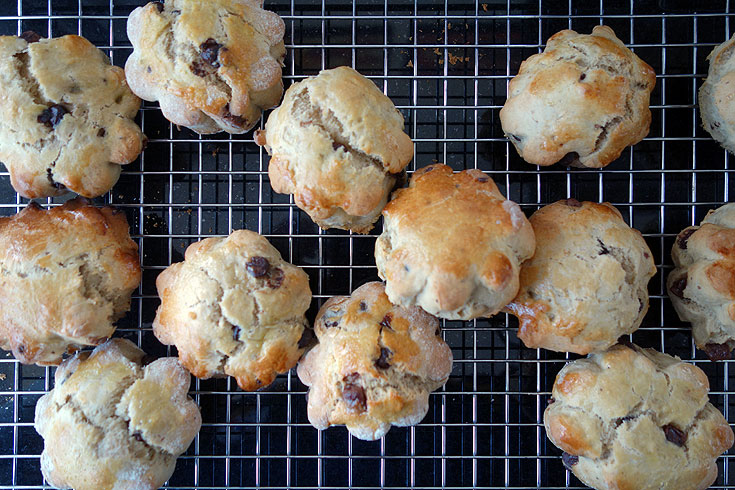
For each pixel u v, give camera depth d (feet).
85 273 1.07
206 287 1.04
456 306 0.99
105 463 1.04
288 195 1.19
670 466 1.04
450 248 0.99
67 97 1.08
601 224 1.06
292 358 1.06
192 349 1.04
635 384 1.05
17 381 1.18
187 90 1.06
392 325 1.05
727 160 1.17
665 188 1.18
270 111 1.18
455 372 1.20
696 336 1.11
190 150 1.19
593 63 1.07
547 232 1.06
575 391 1.06
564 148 1.08
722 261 1.06
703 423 1.06
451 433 1.20
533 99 1.07
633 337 1.18
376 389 1.03
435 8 1.19
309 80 1.04
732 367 1.18
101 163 1.09
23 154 1.07
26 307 1.05
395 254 1.01
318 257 1.19
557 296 1.04
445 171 1.06
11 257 1.06
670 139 1.16
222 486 1.19
